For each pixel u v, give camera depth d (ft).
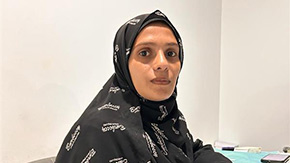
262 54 6.19
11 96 3.44
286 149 5.64
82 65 4.09
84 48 4.11
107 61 4.42
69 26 3.93
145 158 2.36
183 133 2.84
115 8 4.48
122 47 2.65
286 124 5.94
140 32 2.56
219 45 6.63
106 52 4.39
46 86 3.73
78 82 4.05
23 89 3.53
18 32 3.47
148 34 2.54
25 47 3.53
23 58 3.52
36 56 3.63
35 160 3.50
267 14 6.11
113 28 4.47
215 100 6.57
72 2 3.95
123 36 2.67
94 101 2.78
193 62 5.95
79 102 4.08
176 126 2.82
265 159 4.36
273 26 6.06
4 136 3.40
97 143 2.34
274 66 6.06
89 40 4.16
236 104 6.48
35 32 3.61
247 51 6.35
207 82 6.32
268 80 6.12
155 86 2.51
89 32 4.16
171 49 2.62
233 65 6.51
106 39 4.38
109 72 4.46
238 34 6.45
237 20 6.46
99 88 4.32
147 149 2.40
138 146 2.38
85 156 2.34
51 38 3.76
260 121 6.22
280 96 6.00
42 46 3.68
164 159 2.52
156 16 2.62
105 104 2.60
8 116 3.42
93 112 2.55
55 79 3.81
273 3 6.04
